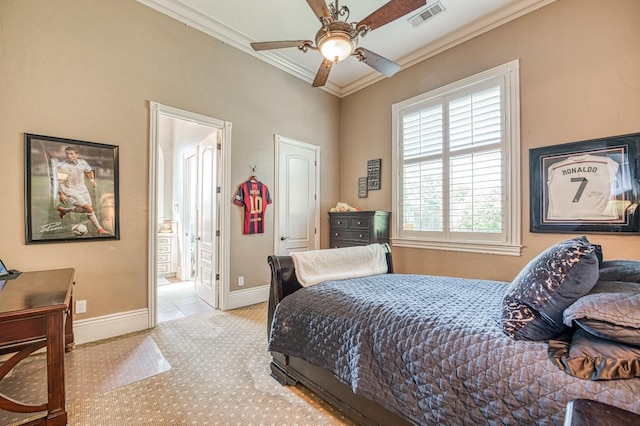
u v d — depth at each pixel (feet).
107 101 8.91
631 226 7.79
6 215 7.45
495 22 10.35
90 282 8.66
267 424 5.30
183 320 10.55
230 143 11.78
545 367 3.17
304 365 6.11
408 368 4.13
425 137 12.50
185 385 6.49
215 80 11.35
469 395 3.53
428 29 11.06
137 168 9.48
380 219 13.12
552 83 9.17
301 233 14.49
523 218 9.75
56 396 5.01
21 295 5.36
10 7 7.52
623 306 3.04
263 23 10.97
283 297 6.65
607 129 8.20
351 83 15.52
